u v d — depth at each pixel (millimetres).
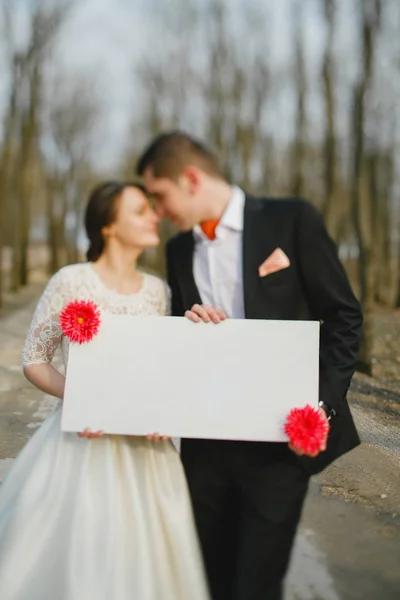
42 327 2352
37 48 13734
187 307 2369
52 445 2340
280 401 2100
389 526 2857
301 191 13891
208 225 2307
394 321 7699
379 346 6234
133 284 2465
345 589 2414
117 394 2139
